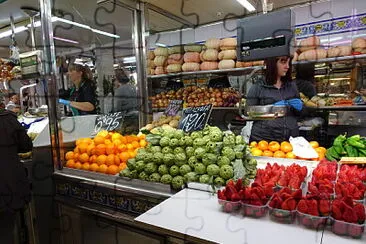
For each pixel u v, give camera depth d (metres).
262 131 2.02
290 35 1.48
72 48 3.47
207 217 1.03
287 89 2.03
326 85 2.71
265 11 2.10
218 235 0.90
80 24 3.23
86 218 1.71
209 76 3.01
